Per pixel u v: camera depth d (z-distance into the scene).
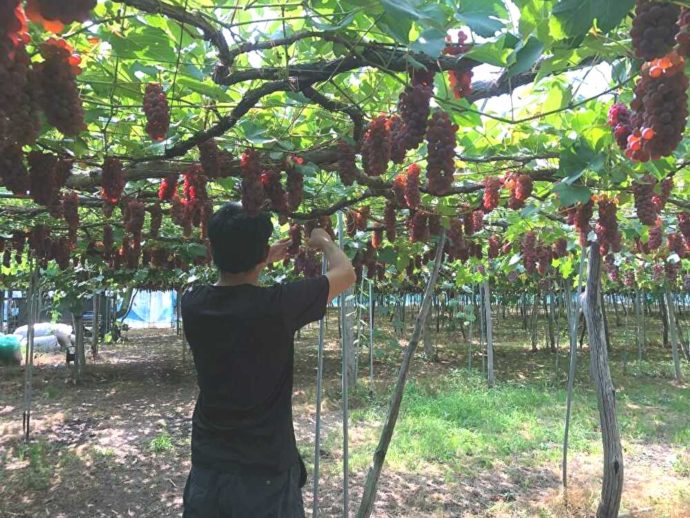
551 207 4.43
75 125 1.19
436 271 4.02
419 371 12.52
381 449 3.73
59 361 13.98
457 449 6.52
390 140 1.98
